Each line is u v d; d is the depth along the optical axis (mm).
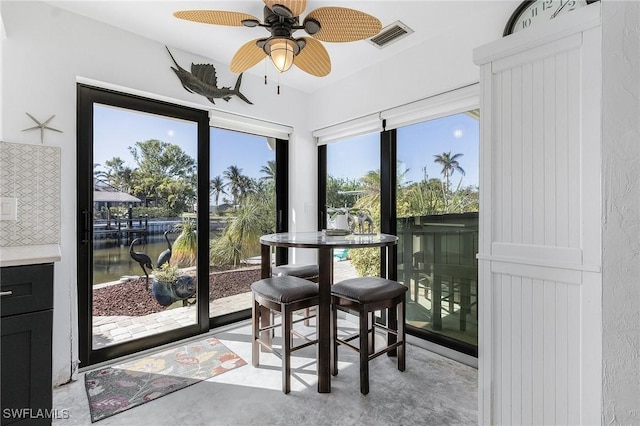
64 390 1895
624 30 772
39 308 1373
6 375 1300
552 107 1191
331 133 3334
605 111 799
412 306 2686
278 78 3135
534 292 1237
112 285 2291
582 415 1116
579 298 1130
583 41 1115
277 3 1504
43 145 1930
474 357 2254
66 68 2016
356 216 2854
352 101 3045
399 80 2631
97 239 2223
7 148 1815
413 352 2467
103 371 2111
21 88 1858
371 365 2234
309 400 1811
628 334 758
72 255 2031
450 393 1884
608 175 793
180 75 2529
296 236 2365
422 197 2613
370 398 1832
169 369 2148
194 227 2717
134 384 1963
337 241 1997
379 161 2943
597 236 1088
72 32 2043
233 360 2287
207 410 1717
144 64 2346
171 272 2580
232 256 3033
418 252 2648
